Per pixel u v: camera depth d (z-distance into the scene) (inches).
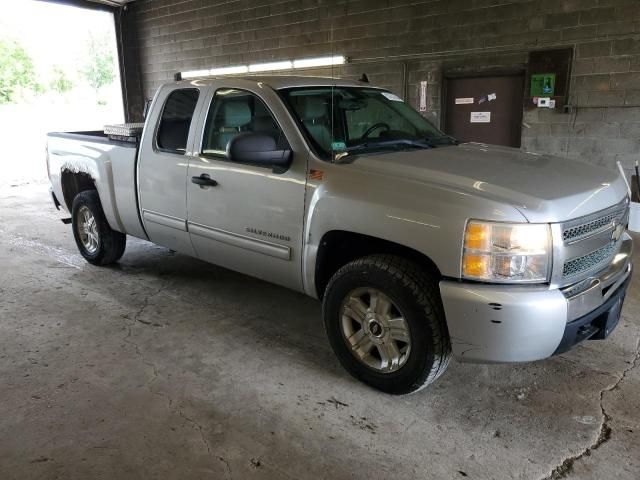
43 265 203.0
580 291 98.4
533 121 294.8
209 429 101.4
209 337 140.7
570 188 103.7
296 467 91.2
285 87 134.6
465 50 310.0
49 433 99.9
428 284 103.2
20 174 462.9
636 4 253.3
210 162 141.9
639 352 131.7
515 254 92.5
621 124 269.4
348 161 117.3
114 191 177.0
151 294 171.8
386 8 336.5
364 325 113.7
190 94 152.8
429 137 149.3
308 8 375.9
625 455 93.6
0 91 733.9
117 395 112.8
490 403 110.5
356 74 362.0
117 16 505.4
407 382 107.8
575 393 113.8
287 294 171.8
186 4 462.3
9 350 133.1
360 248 120.3
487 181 102.1
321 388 116.3
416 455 94.3
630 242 124.8
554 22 277.4
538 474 89.4
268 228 129.4
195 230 149.9
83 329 145.4
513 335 92.7
